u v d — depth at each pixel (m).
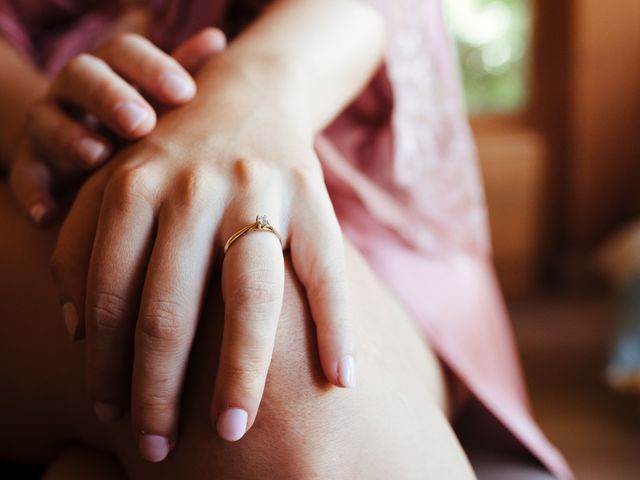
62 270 0.28
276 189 0.28
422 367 0.35
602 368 1.38
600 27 1.71
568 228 1.84
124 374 0.27
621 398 1.26
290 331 0.26
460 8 1.76
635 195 1.80
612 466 1.05
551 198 1.85
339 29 0.38
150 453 0.26
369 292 0.33
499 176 1.72
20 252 0.32
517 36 1.78
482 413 0.46
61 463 0.31
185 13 0.47
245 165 0.28
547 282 1.88
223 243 0.26
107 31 0.53
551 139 1.82
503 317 0.57
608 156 1.78
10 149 0.43
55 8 0.54
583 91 1.74
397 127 0.46
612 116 1.76
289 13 0.39
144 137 0.30
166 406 0.26
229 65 0.34
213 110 0.31
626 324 1.19
